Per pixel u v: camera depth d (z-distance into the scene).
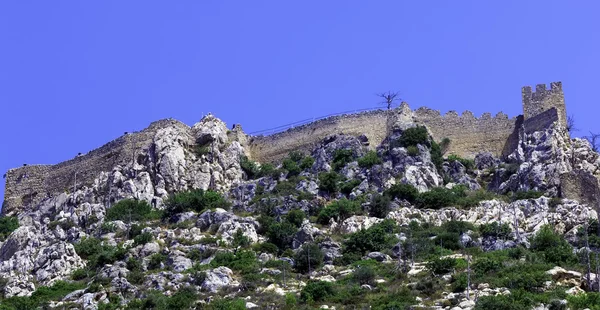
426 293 168.75
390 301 164.88
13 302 182.25
